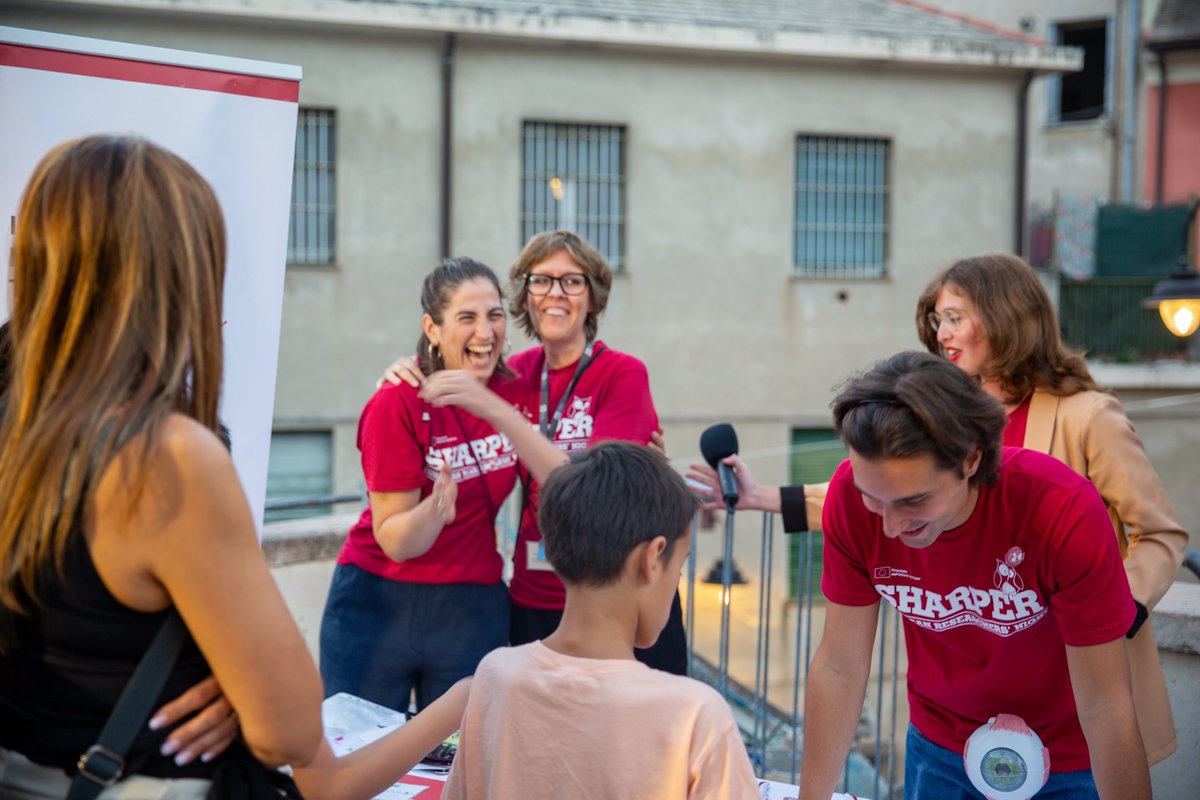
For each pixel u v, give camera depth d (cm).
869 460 172
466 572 302
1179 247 1490
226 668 131
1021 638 199
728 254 1268
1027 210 1466
